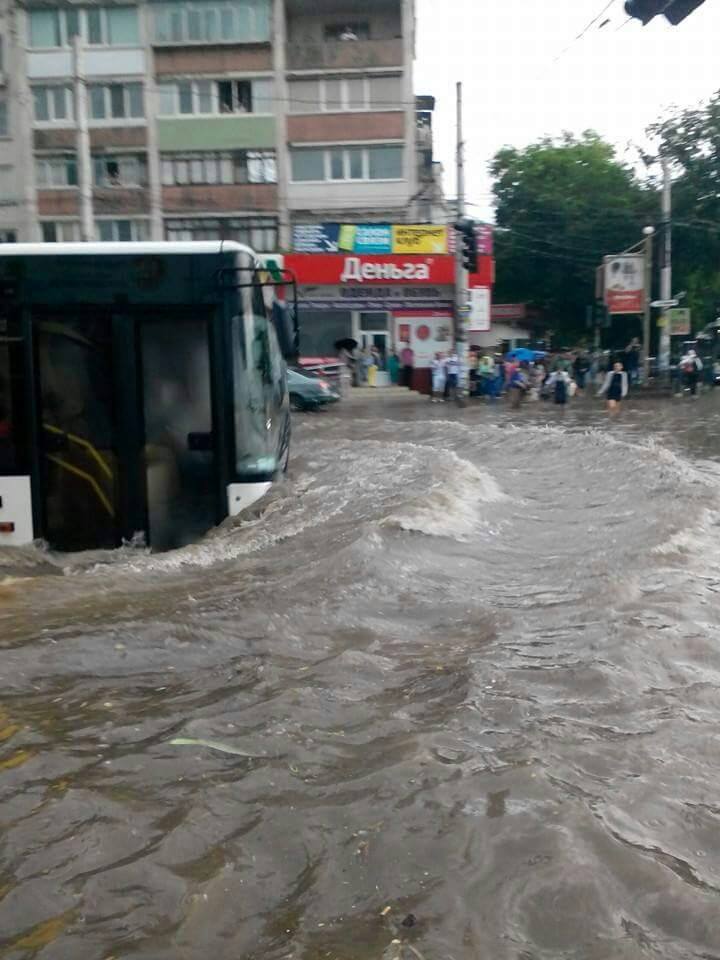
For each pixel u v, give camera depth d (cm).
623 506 1038
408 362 3788
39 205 4003
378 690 517
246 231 3997
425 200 4109
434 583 732
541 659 565
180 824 375
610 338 4894
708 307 4628
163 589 731
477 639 605
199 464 895
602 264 4425
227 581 746
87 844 363
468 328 3681
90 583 755
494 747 445
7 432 883
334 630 625
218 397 892
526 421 2617
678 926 317
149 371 890
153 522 891
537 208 4716
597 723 475
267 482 910
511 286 5019
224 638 605
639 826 377
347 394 3569
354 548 780
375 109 3903
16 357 882
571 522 968
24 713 492
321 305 3847
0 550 872
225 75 3906
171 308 887
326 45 3884
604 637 598
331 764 430
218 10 3884
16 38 3931
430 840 364
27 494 882
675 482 1161
